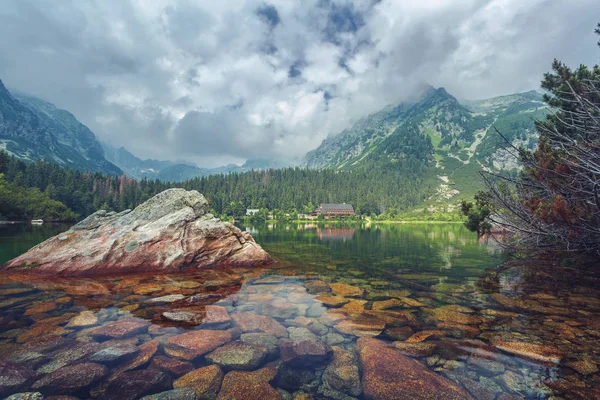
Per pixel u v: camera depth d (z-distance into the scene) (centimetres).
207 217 1684
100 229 1502
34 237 2970
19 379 437
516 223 1458
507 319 709
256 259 1611
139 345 556
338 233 5819
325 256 2045
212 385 435
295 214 17350
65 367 474
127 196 13625
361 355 530
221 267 1498
